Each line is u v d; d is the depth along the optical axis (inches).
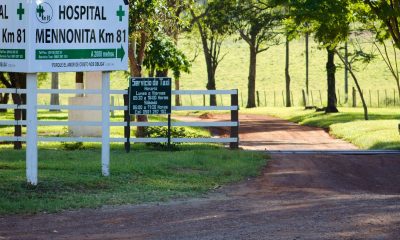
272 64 4202.8
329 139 1395.2
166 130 1096.2
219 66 4212.6
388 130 1304.1
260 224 419.8
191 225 424.2
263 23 2124.8
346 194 588.7
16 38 544.7
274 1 1412.4
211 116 2214.6
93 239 391.2
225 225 420.5
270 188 619.8
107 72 621.3
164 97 856.3
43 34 547.5
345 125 1546.5
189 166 716.7
